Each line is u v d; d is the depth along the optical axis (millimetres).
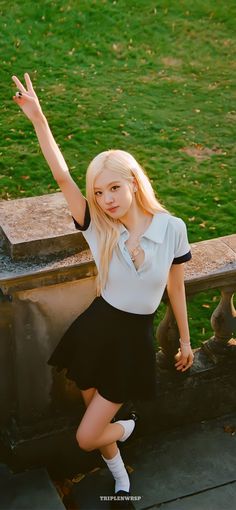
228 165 8922
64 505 3865
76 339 3531
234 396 4363
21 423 3992
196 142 9430
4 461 4031
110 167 3287
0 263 3457
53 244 3486
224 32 12578
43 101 10203
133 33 12312
